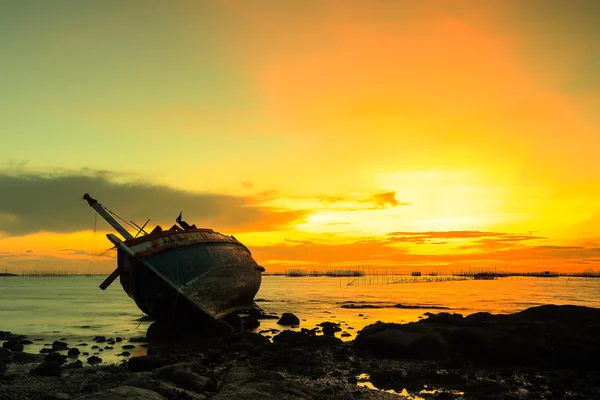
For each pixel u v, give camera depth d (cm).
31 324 3856
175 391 1382
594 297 8112
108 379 1692
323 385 1669
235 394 1295
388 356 2203
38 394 1461
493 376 1845
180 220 3672
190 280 3080
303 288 13862
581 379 1817
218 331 3047
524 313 2547
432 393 1586
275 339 2672
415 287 14612
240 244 4062
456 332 2230
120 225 3253
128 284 2988
